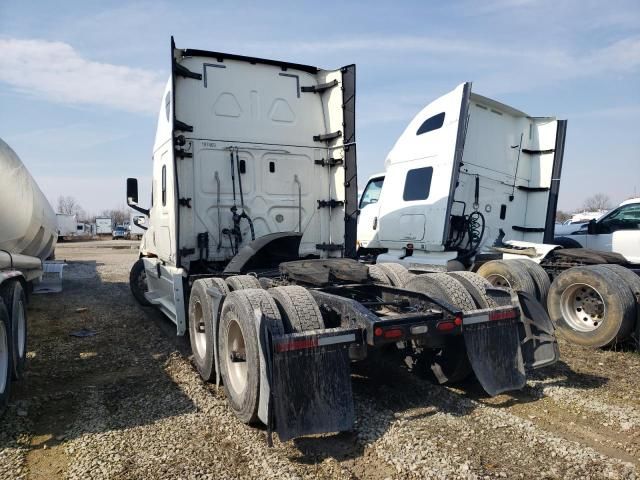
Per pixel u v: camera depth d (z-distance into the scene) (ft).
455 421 11.77
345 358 11.03
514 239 28.17
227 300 12.85
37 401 13.70
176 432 11.44
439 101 25.05
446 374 14.08
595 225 26.30
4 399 12.73
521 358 13.34
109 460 10.14
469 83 23.44
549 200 27.71
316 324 11.74
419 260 25.77
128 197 24.25
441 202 24.23
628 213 24.94
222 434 11.28
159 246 22.79
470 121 25.59
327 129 21.65
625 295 17.62
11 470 9.85
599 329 18.08
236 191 19.98
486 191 26.58
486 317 12.94
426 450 10.25
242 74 20.26
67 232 158.81
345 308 12.09
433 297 13.25
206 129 19.53
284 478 9.25
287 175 20.93
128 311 27.43
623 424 11.57
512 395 13.55
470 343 12.76
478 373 12.66
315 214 21.50
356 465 9.75
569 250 22.80
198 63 19.53
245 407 11.50
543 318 13.75
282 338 10.46
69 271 50.42
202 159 19.43
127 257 74.59
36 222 21.65
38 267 23.85
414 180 26.37
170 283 20.08
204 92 19.54
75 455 10.43
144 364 17.29
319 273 14.96
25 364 17.29
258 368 10.98
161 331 22.30
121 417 12.47
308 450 10.43
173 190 18.22
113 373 16.34
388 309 14.76
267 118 20.62
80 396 14.14
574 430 11.29
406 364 15.72
